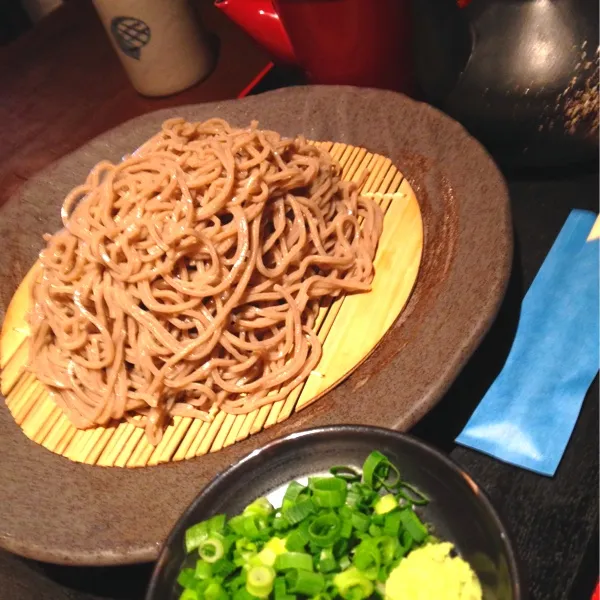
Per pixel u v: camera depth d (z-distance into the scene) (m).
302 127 0.44
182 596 0.26
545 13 0.35
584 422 0.31
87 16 0.71
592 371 0.32
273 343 0.35
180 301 0.35
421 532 0.26
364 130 0.42
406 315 0.35
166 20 0.53
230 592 0.27
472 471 0.31
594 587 0.28
